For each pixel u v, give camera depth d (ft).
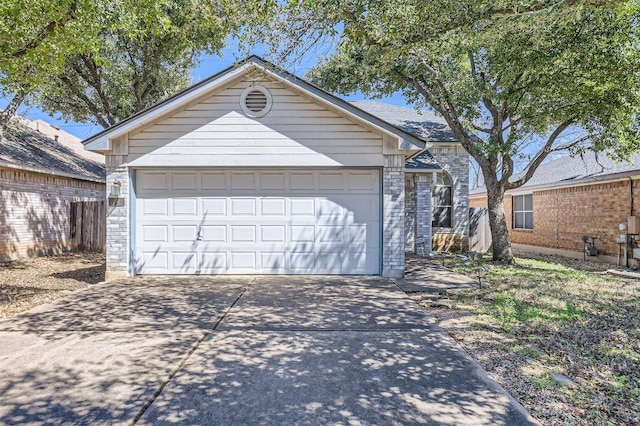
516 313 17.70
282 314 17.52
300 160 25.81
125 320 16.60
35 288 23.68
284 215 26.96
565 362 12.25
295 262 26.91
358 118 24.89
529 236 48.98
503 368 11.75
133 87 46.09
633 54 25.20
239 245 26.86
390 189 26.09
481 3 15.15
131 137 25.59
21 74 20.81
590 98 28.04
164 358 12.50
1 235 35.22
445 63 32.12
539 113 30.83
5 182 35.73
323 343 13.89
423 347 13.52
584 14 22.21
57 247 42.50
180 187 26.73
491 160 35.12
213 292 21.77
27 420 8.91
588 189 38.45
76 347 13.43
